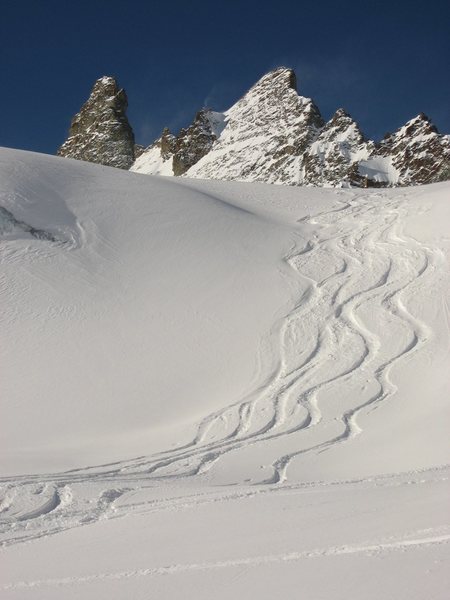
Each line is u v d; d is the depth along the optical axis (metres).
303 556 5.93
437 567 4.99
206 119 158.62
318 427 18.02
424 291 27.50
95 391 22.36
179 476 14.80
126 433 19.55
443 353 22.09
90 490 12.67
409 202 41.41
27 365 23.94
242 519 8.15
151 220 35.53
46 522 10.48
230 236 34.81
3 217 33.12
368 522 6.84
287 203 44.06
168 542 7.39
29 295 28.14
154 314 27.30
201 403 21.27
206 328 26.14
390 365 21.86
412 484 9.41
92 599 5.61
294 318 26.55
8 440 19.47
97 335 25.77
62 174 39.38
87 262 31.11
